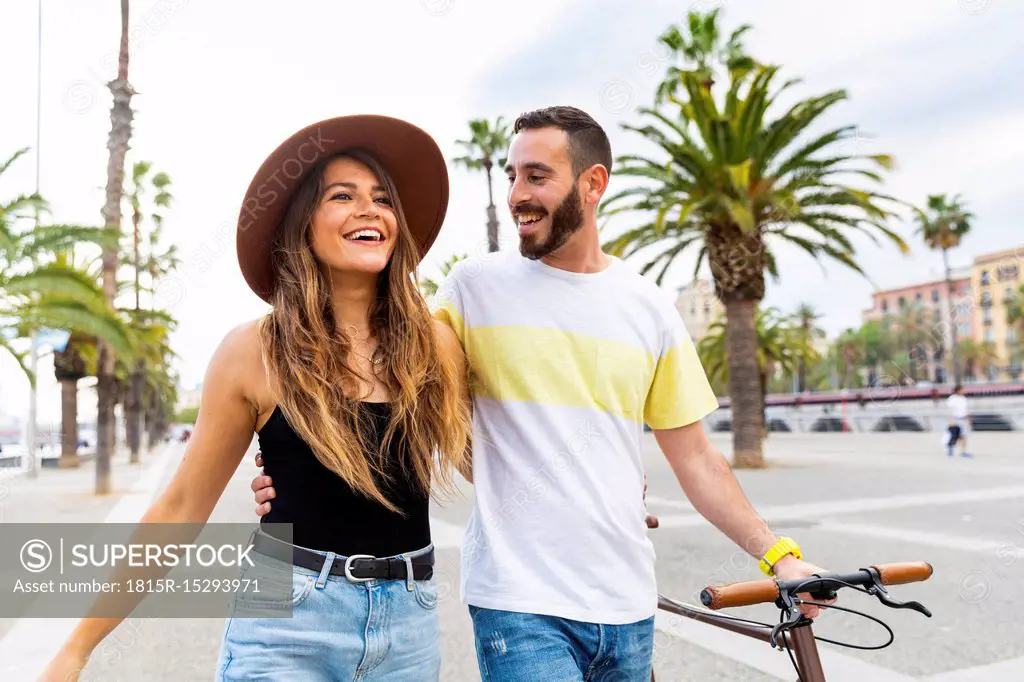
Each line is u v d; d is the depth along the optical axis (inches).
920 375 1953.7
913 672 149.7
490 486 70.9
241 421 58.7
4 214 501.7
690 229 625.6
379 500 56.2
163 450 1788.9
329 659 54.7
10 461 996.6
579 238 73.9
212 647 172.4
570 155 71.5
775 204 565.6
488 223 956.0
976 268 2509.8
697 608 73.4
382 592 56.3
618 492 71.0
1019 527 298.8
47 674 54.5
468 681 150.3
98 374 560.1
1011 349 2402.8
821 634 175.3
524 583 66.4
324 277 62.4
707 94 612.1
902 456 730.2
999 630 175.3
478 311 74.3
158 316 780.0
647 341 74.8
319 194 61.1
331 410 56.3
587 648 67.3
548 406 70.3
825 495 415.5
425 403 61.9
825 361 3034.0
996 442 928.3
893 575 62.1
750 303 632.4
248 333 59.0
